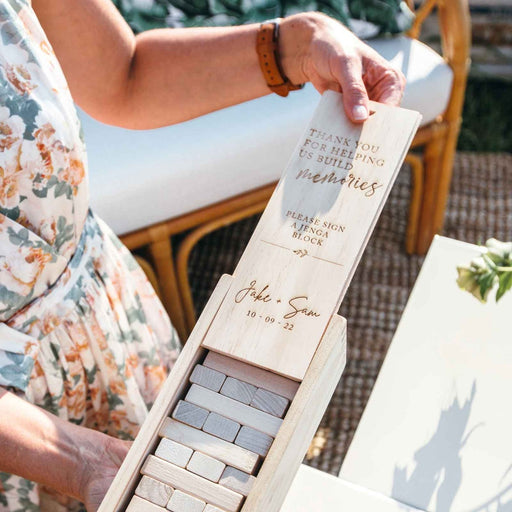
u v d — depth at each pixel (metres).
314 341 0.59
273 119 1.64
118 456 0.72
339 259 0.62
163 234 1.62
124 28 0.91
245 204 1.70
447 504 0.74
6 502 0.96
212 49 0.90
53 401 0.91
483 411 0.80
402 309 1.93
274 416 0.58
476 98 2.53
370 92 0.82
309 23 0.83
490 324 0.87
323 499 0.75
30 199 0.77
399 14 1.84
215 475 0.56
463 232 2.13
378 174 0.65
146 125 0.97
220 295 0.62
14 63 0.73
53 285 0.86
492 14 2.48
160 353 1.11
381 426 0.80
